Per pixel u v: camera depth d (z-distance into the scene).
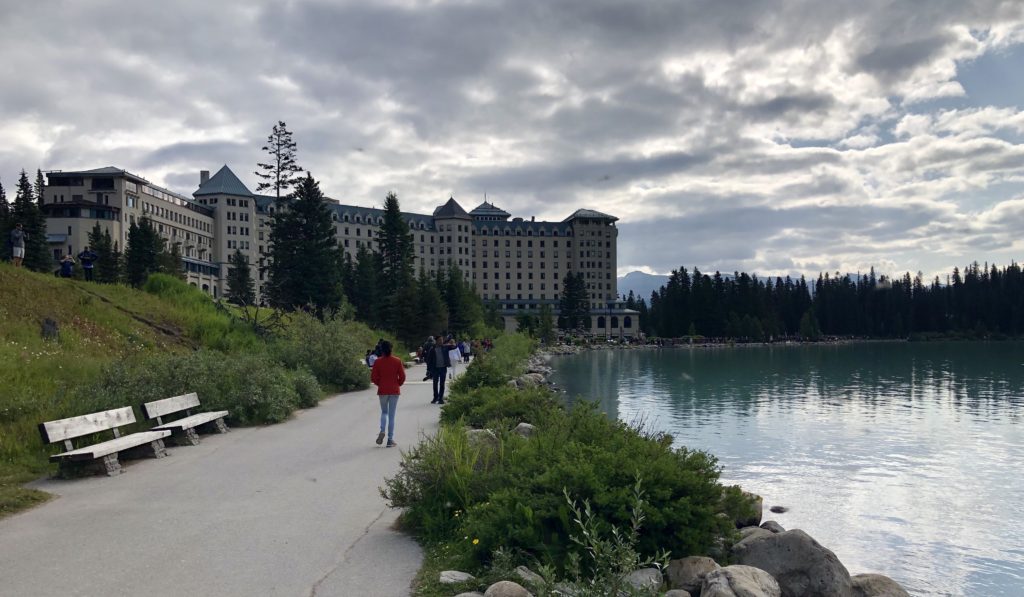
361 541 8.24
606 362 85.25
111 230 119.00
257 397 18.52
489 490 8.95
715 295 175.38
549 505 7.67
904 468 19.48
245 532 8.58
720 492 8.45
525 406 17.48
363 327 39.91
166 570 7.20
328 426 18.00
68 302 27.92
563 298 175.50
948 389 44.78
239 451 14.27
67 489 10.91
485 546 7.43
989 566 11.66
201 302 38.78
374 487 11.01
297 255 63.84
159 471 12.28
